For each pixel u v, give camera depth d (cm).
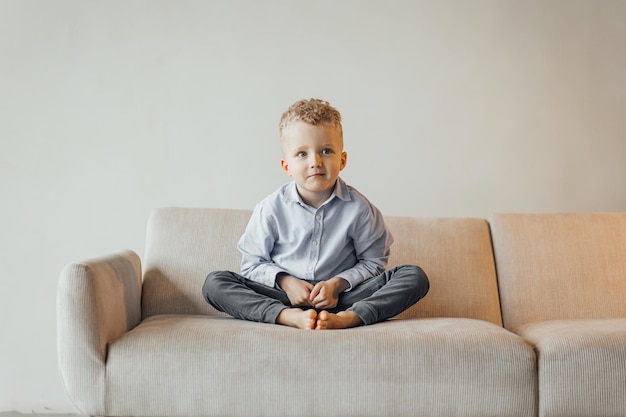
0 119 290
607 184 291
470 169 291
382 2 292
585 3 292
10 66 291
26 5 292
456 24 292
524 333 205
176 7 292
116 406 175
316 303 207
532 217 250
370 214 224
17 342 288
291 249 225
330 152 213
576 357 173
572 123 291
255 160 291
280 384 173
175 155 291
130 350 176
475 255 243
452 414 172
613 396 172
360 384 172
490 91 292
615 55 292
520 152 291
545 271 241
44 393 287
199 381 174
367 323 197
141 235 290
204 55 292
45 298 288
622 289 238
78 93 291
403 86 291
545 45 292
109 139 291
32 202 290
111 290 193
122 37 292
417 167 291
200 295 236
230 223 245
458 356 173
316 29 292
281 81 291
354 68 291
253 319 202
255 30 292
